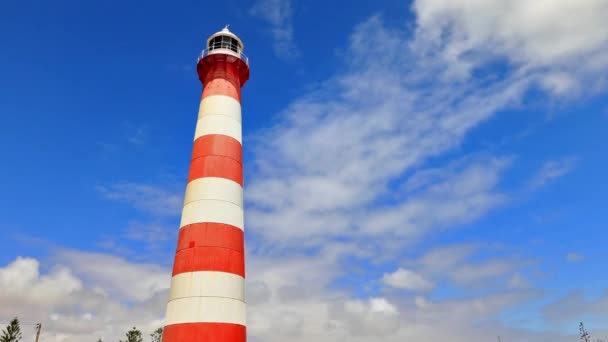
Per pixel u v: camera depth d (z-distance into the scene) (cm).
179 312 2975
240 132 3841
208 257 3114
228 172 3506
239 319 3059
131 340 9512
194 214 3303
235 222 3356
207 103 3844
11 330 7756
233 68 4100
